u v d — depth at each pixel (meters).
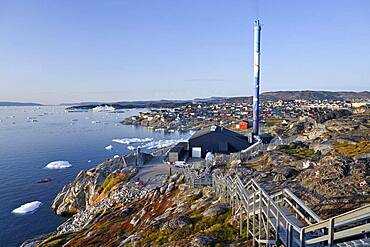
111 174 53.22
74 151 117.75
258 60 75.62
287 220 11.54
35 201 60.50
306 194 20.47
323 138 41.66
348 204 17.66
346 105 172.38
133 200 40.47
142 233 23.30
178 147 66.06
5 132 179.75
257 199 16.53
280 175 26.89
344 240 11.70
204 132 67.56
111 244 25.34
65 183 73.00
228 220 20.27
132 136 164.50
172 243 18.39
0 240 44.56
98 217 37.88
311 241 10.16
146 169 54.41
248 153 45.94
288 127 84.06
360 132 41.31
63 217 52.69
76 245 28.08
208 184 33.81
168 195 35.06
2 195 64.25
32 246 38.50
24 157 105.62
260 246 14.55
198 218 22.27
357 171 21.88
